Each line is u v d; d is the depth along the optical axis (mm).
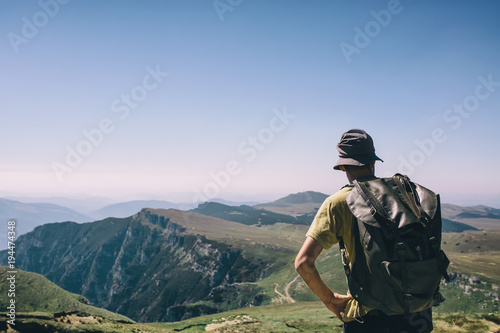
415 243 2082
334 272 156000
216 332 23719
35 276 76562
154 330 20422
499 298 105875
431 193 2402
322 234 2420
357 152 2615
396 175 2641
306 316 37625
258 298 163875
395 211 2166
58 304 68375
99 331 15906
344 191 2568
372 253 2193
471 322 14078
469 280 119125
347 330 2662
